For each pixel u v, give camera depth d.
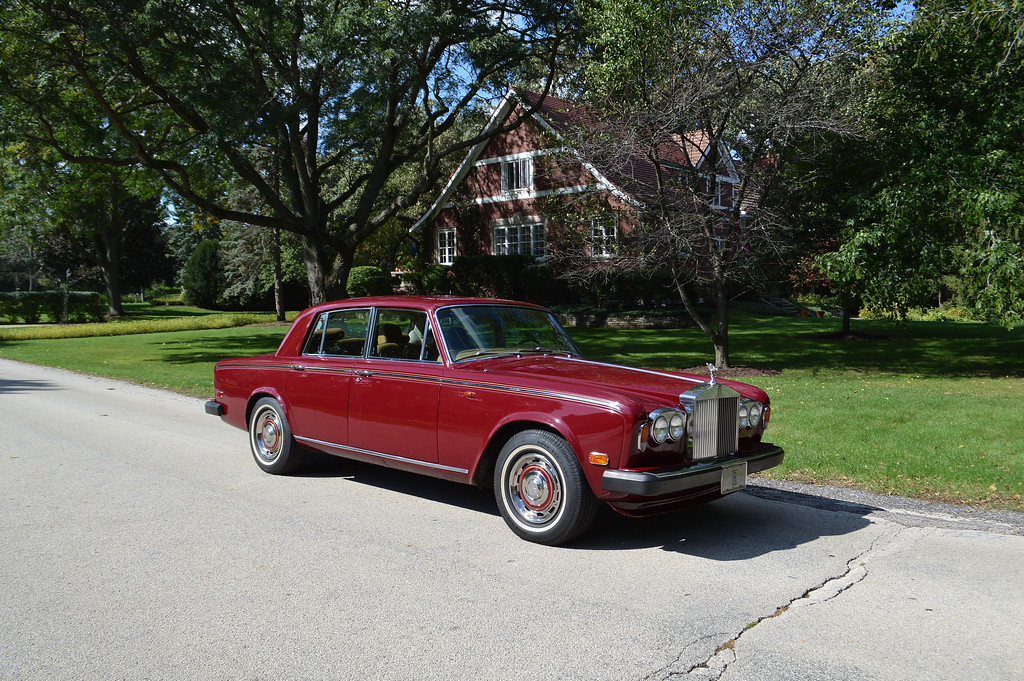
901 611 3.74
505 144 31.44
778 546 4.78
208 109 16.55
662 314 24.73
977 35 11.52
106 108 15.52
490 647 3.33
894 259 12.08
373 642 3.38
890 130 12.80
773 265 14.66
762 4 11.98
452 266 31.25
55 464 7.13
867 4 12.09
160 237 51.81
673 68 12.18
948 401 10.11
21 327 32.38
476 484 5.21
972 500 5.85
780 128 12.04
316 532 5.04
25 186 19.56
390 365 5.68
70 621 3.62
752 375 13.41
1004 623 3.60
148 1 13.55
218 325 32.25
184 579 4.18
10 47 15.94
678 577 4.21
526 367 5.41
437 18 15.30
